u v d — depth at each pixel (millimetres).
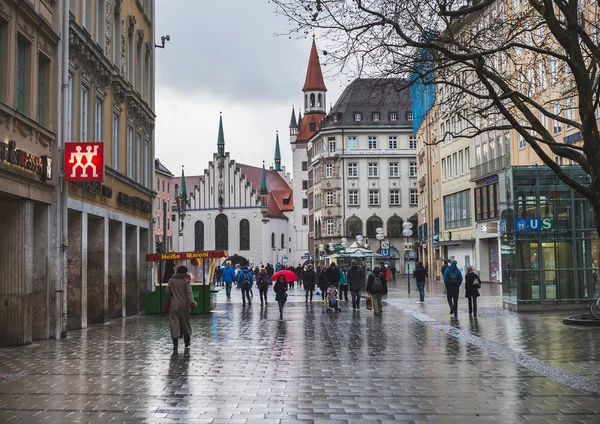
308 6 14500
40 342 18328
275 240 137500
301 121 144500
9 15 16891
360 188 103812
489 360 14070
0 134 16359
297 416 9047
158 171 112750
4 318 17656
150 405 9734
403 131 104188
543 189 27406
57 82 20031
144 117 33156
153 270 33031
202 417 8977
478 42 17078
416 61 15680
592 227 27391
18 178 17172
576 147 15016
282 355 15141
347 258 55000
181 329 16531
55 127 19891
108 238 25859
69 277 22312
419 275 34125
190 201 135750
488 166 53156
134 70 31875
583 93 14125
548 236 27281
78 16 22969
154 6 36719
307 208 141625
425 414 9156
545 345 16391
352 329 21250
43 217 19219
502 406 9633
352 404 9812
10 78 17016
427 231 77250
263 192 132500
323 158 104375
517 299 27062
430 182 74562
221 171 134500
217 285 68875
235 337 19156
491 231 50594
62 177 20031
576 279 27297
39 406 9656
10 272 17781
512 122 15109
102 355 15336
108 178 26188
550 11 14133
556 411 9297
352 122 104375
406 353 15328
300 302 38000
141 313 31172
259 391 10812
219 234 134250
